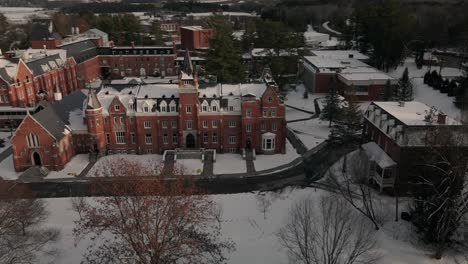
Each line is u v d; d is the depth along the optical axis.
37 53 154.25
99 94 104.25
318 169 93.75
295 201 78.75
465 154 66.00
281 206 77.62
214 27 187.75
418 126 76.94
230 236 69.25
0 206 67.25
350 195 71.75
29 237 67.81
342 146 103.94
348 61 166.00
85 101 106.75
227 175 91.94
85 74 171.25
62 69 152.75
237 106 101.00
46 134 92.88
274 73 145.38
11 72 124.88
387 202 77.19
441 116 77.81
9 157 103.44
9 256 63.19
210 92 103.62
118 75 186.25
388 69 168.88
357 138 104.69
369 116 94.88
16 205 68.81
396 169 78.69
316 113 133.50
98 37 199.88
